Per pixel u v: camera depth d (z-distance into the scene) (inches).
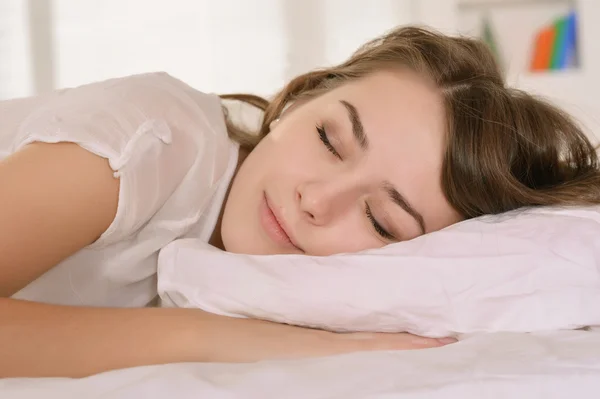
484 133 36.6
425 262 29.5
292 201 35.0
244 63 106.3
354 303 29.0
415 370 20.9
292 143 36.7
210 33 106.0
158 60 105.8
